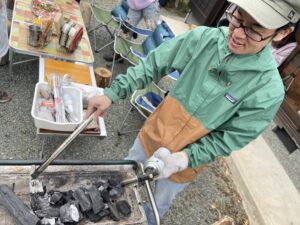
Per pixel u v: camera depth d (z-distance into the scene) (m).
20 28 3.03
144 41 3.79
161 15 6.14
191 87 1.54
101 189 1.41
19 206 1.19
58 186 1.36
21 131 2.71
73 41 2.99
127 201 1.43
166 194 1.95
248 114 1.37
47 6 3.48
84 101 2.59
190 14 6.54
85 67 3.11
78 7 3.96
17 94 3.03
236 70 1.35
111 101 1.61
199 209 2.90
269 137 4.18
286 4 1.08
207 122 1.50
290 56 4.49
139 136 1.92
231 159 3.50
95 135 2.45
